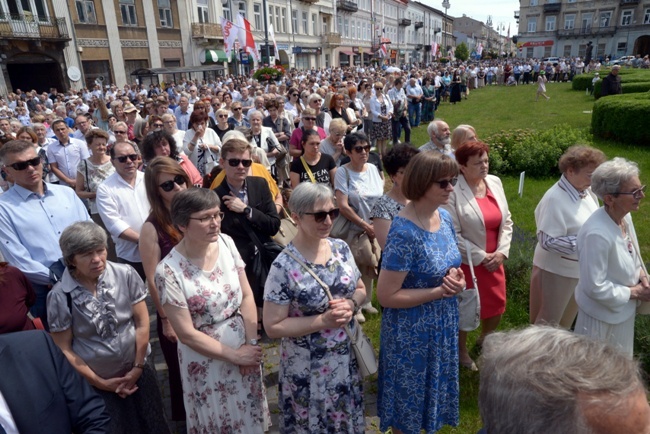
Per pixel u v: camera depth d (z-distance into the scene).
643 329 3.41
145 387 2.68
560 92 25.00
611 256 2.54
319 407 2.35
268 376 3.66
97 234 2.33
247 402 2.49
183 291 2.34
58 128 5.93
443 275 2.42
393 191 3.45
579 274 2.76
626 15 58.84
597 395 0.89
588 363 0.94
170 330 2.80
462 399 3.26
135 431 2.63
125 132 5.64
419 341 2.42
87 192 4.91
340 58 52.22
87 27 26.12
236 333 2.47
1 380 1.59
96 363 2.46
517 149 8.77
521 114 16.95
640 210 6.48
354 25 55.12
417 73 23.17
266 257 3.55
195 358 2.41
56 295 2.37
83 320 2.41
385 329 2.54
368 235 4.10
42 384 1.66
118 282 2.54
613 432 0.88
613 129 10.59
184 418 3.05
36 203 3.37
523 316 4.21
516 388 0.96
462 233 3.25
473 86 31.67
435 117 17.55
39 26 23.61
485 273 3.32
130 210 3.70
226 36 22.03
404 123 11.91
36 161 3.30
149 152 4.12
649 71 22.86
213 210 2.32
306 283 2.28
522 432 0.93
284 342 2.40
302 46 43.34
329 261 2.38
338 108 8.59
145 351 2.63
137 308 2.62
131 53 28.84
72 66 25.34
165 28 30.91
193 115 5.89
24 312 2.53
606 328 2.62
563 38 63.31
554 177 8.48
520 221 6.43
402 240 2.36
